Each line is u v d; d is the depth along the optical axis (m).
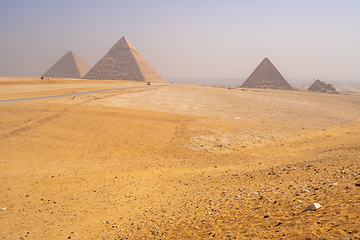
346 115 55.91
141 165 21.62
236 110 50.12
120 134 29.97
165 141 28.94
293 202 8.00
